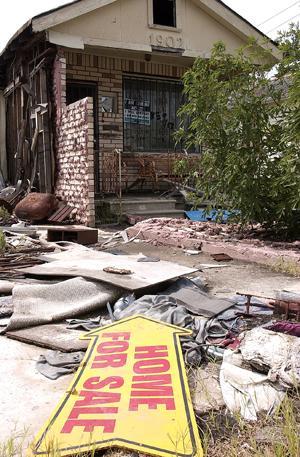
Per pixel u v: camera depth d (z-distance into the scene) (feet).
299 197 19.65
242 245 21.20
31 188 37.96
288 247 20.67
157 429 7.17
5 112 49.01
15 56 42.04
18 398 8.49
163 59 40.22
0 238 20.54
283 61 21.30
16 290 12.97
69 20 33.63
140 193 39.73
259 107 21.98
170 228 25.84
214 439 7.15
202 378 9.17
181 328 11.07
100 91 38.70
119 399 8.04
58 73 33.96
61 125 33.99
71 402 8.02
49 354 10.30
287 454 6.64
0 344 11.14
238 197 22.47
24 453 6.77
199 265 19.20
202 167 24.38
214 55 23.20
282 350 9.06
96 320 12.48
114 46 35.60
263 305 13.29
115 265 16.14
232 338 11.05
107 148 39.29
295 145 19.90
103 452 6.81
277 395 8.14
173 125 42.45
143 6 36.58
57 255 19.04
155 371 9.02
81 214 31.55
